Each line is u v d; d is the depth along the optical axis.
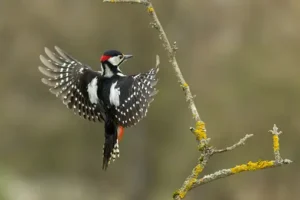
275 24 23.80
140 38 25.30
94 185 27.36
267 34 23.89
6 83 26.34
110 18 25.34
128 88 6.48
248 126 23.12
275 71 23.33
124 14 25.22
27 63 26.17
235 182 23.27
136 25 25.27
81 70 6.71
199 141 5.91
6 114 26.44
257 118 23.19
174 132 25.38
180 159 24.97
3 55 26.08
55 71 6.73
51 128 26.58
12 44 25.98
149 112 25.36
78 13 25.56
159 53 25.14
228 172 5.79
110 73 6.66
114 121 6.53
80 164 27.23
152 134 26.02
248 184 23.17
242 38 24.23
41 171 27.02
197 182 5.81
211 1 24.58
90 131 26.86
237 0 24.27
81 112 6.65
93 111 6.62
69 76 6.71
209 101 23.75
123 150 27.11
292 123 22.98
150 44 25.28
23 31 25.95
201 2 24.61
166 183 25.78
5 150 26.61
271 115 23.06
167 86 24.98
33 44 25.94
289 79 23.22
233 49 24.11
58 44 25.84
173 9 24.88
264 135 22.97
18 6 25.75
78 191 26.86
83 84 6.66
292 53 23.56
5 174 22.56
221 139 23.14
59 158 26.98
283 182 22.95
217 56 24.28
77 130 26.81
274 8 23.80
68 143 26.94
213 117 23.42
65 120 26.66
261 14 23.97
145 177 26.94
